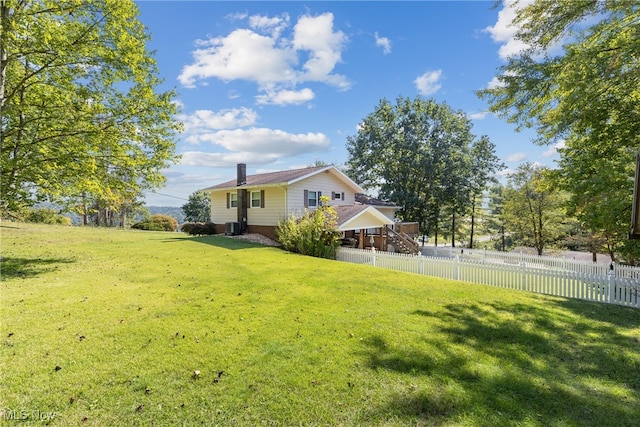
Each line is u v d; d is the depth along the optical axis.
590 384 3.42
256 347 4.05
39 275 7.71
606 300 7.23
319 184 18.92
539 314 5.85
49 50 8.39
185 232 21.70
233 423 2.66
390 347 4.16
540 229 20.42
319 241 13.12
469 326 5.05
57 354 3.71
